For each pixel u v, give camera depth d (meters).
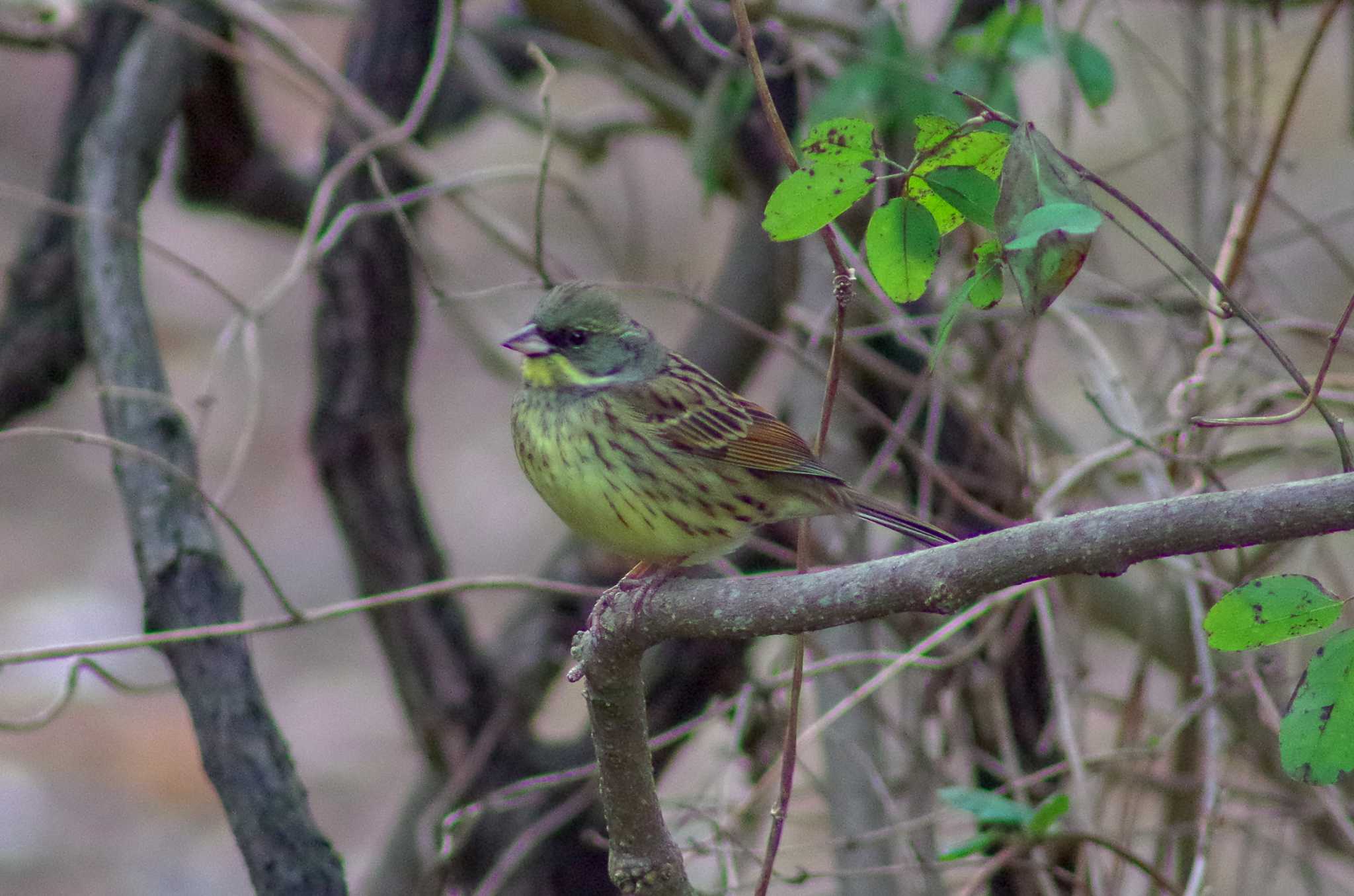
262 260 22.88
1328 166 19.73
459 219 20.19
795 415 11.34
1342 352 10.49
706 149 10.70
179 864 15.69
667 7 11.57
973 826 10.20
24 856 15.55
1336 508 4.81
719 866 9.02
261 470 20.80
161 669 18.36
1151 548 5.04
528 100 13.37
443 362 22.73
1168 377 11.94
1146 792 11.09
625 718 6.44
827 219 5.82
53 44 11.44
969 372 11.21
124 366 9.35
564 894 11.21
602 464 8.16
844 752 9.84
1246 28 14.22
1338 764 5.41
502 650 11.58
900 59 9.47
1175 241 5.68
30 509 20.41
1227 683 8.88
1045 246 4.96
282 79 10.67
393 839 11.62
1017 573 5.24
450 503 20.62
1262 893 9.62
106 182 10.35
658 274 20.62
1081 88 9.41
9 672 17.98
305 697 18.28
